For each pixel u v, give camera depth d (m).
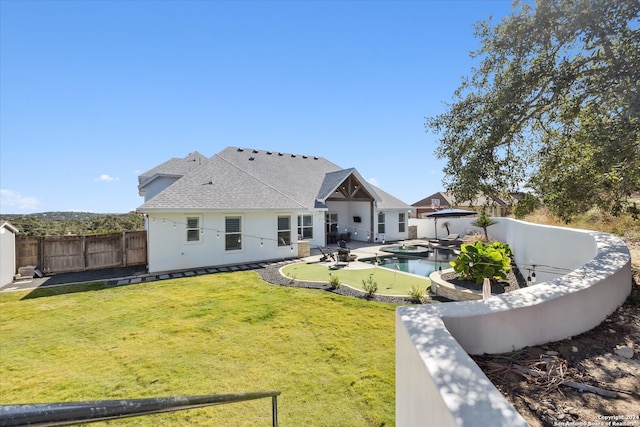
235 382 4.82
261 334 6.63
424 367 2.05
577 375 2.62
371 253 17.98
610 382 2.53
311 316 7.67
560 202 6.14
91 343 6.30
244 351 5.86
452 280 9.96
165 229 13.51
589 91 4.88
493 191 5.77
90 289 10.63
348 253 15.45
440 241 21.67
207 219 14.48
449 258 16.59
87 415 1.28
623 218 10.48
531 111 5.85
